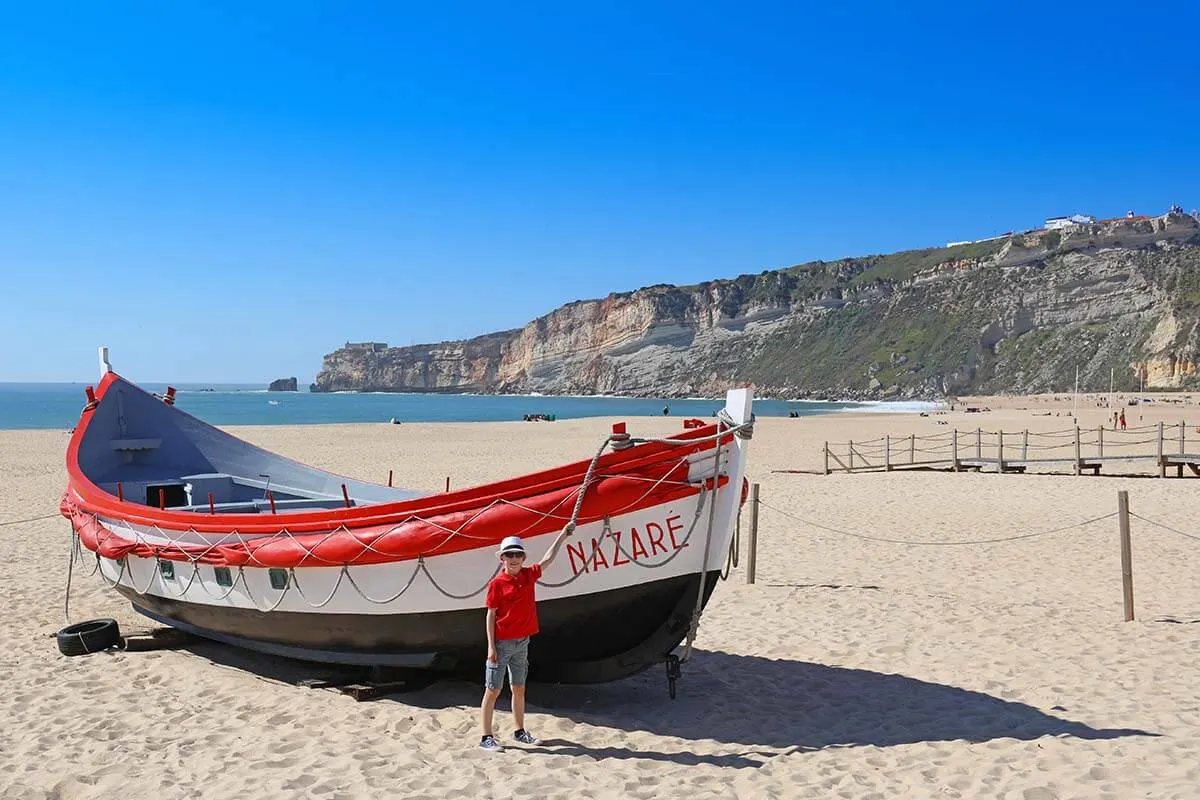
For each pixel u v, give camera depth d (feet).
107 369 39.58
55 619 32.65
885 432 158.61
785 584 36.76
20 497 68.64
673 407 475.72
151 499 35.68
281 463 38.40
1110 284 550.77
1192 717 20.11
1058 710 21.15
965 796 16.16
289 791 16.79
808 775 17.53
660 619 22.08
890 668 25.40
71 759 18.85
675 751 19.22
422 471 91.50
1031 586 35.40
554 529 20.77
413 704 22.72
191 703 23.03
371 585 22.34
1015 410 286.66
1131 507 56.29
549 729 20.70
